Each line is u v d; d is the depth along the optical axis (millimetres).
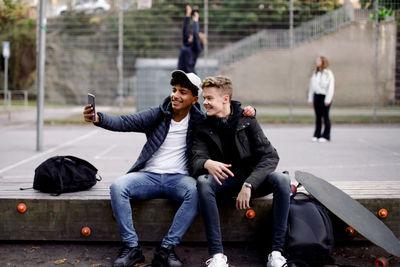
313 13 22547
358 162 7289
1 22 18359
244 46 23000
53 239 3504
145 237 3488
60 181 3539
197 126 3400
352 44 22297
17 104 18641
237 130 3299
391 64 18531
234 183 3377
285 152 8367
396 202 3490
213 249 3092
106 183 4016
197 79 3449
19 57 23344
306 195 3598
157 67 16469
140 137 10984
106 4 23281
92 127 13312
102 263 3303
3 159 7613
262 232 3496
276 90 22891
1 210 3471
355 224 3090
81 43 21844
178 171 3471
